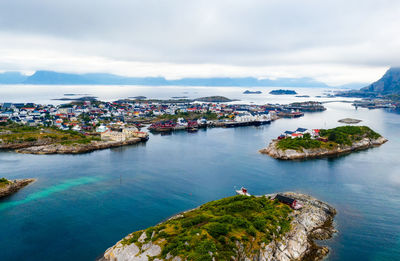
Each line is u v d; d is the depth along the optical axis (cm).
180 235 7731
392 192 13088
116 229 9944
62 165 17575
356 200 12219
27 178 14950
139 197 12675
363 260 8156
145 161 18725
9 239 9300
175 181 14762
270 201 11206
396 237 9300
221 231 7800
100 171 16388
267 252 7906
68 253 8606
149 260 7044
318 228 9750
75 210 11350
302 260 8119
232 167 17288
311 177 15275
